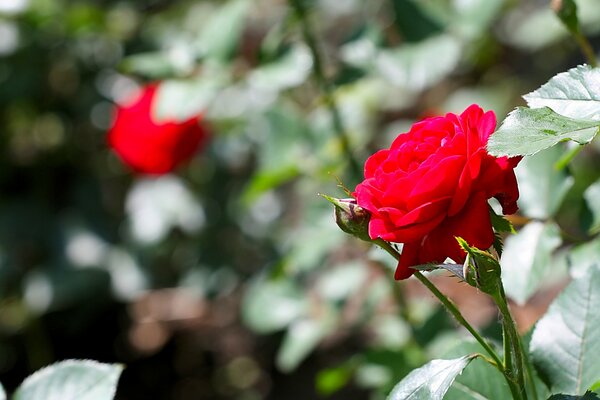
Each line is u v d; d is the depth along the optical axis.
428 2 2.72
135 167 3.51
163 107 2.66
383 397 2.67
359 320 3.24
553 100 1.42
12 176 4.18
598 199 2.03
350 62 2.81
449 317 2.84
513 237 1.99
